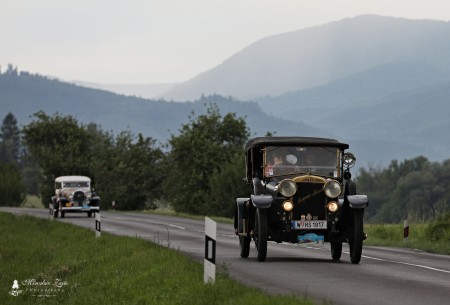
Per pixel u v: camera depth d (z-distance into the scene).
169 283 20.44
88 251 37.53
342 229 27.75
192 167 126.19
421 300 17.39
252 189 30.25
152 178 146.25
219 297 16.86
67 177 80.06
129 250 32.38
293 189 27.06
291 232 27.50
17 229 62.41
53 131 157.38
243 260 28.52
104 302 21.94
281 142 28.48
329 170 28.36
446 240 43.16
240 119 131.25
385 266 26.25
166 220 76.56
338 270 24.52
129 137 147.88
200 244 40.31
